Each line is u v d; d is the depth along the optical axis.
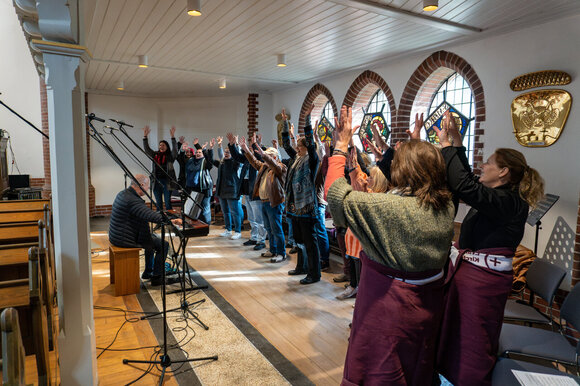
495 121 4.51
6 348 1.10
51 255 2.68
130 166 9.84
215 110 9.96
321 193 4.62
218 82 7.94
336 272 4.61
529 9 3.70
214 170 10.03
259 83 8.03
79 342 2.15
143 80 7.75
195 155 6.81
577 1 3.47
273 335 3.05
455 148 1.74
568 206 3.78
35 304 1.72
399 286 1.45
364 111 7.11
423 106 5.93
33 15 2.12
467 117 5.32
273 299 3.78
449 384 2.30
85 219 2.14
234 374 2.51
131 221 3.91
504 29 4.27
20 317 2.36
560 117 3.82
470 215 1.88
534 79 4.03
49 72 1.97
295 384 2.40
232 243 6.06
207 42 4.91
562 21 3.81
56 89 2.00
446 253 1.48
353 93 6.87
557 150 3.87
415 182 1.48
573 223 3.74
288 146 4.25
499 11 3.77
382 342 1.46
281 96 8.94
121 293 3.89
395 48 5.22
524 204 1.75
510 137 4.34
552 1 3.49
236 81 7.82
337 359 2.71
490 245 1.74
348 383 1.53
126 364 2.62
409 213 1.40
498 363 1.77
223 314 3.44
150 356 2.73
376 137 2.49
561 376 1.67
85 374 2.18
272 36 4.64
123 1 3.53
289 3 3.59
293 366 2.61
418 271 1.45
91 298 2.24
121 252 3.84
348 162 2.84
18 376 1.11
